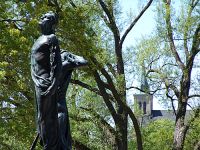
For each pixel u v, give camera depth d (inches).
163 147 1384.1
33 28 682.2
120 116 1032.2
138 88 1195.3
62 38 807.7
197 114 1108.5
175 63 1185.4
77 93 1061.8
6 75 692.7
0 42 675.4
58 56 280.1
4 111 741.9
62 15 780.0
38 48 280.4
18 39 665.6
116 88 998.4
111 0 1023.6
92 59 859.4
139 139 1054.4
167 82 1163.9
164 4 1108.5
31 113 737.6
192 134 1202.6
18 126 735.1
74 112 1012.5
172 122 1470.2
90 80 1034.7
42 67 279.9
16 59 698.8
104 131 1058.7
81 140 1070.4
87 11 884.6
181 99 1127.6
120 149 1040.8
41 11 719.1
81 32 796.6
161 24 1141.7
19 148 844.0
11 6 711.7
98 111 1131.9
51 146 281.6
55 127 279.9
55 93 277.1
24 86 703.7
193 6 1085.8
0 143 794.8
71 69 298.8
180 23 1109.7
